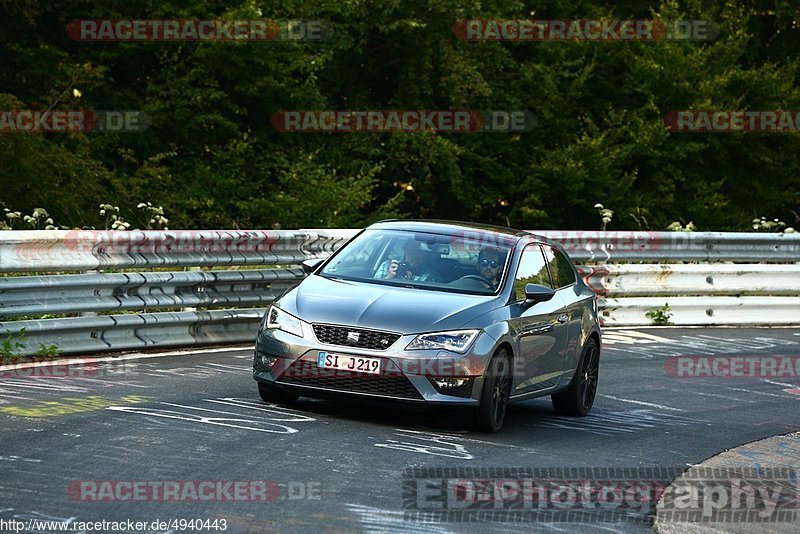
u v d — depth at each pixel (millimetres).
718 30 137375
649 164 131750
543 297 38500
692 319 73125
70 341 44906
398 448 32812
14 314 42406
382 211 111062
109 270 47438
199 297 50375
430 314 36031
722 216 133500
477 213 124875
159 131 107000
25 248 43312
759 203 140125
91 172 95000
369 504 26094
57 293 44500
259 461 29406
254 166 109375
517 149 127438
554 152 123688
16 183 88312
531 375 39062
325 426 34875
